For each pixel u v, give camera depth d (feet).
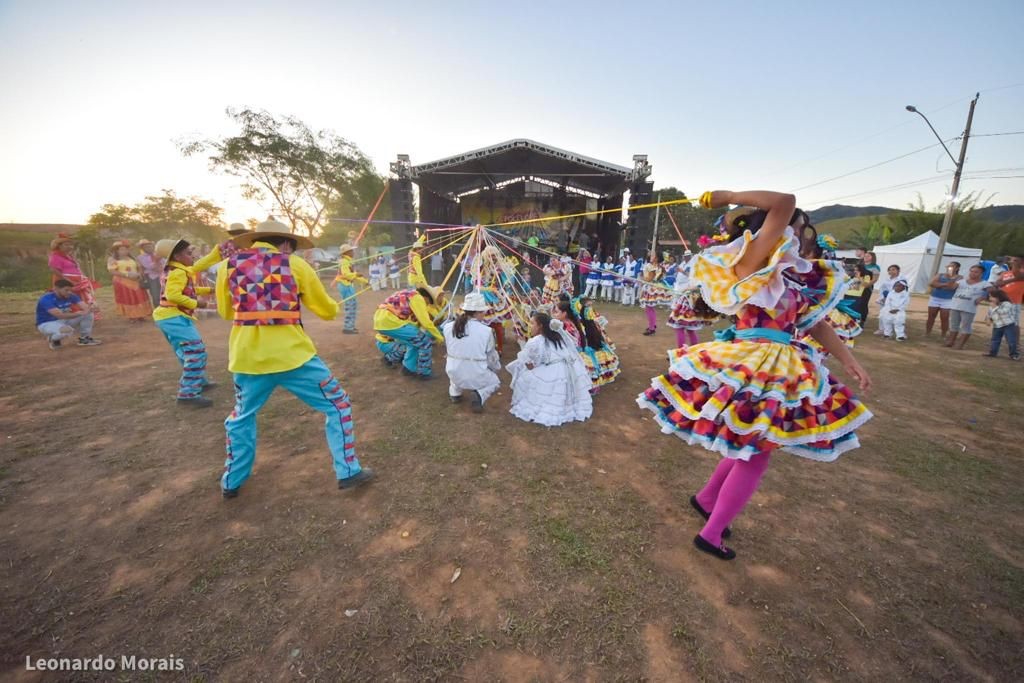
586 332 17.83
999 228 91.76
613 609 7.06
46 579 7.47
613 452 12.57
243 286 9.07
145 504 9.59
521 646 6.39
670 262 40.06
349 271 28.43
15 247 55.88
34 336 25.66
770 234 6.40
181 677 5.85
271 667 6.01
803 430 6.89
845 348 7.15
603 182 63.98
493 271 23.81
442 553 8.27
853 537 9.01
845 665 6.21
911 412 16.10
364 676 5.90
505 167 63.31
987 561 8.36
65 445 12.22
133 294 30.30
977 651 6.48
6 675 5.79
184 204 76.07
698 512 9.64
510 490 10.43
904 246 72.84
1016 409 16.44
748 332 7.37
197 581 7.50
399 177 52.65
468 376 15.02
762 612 7.10
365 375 19.26
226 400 15.88
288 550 8.27
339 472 9.98
